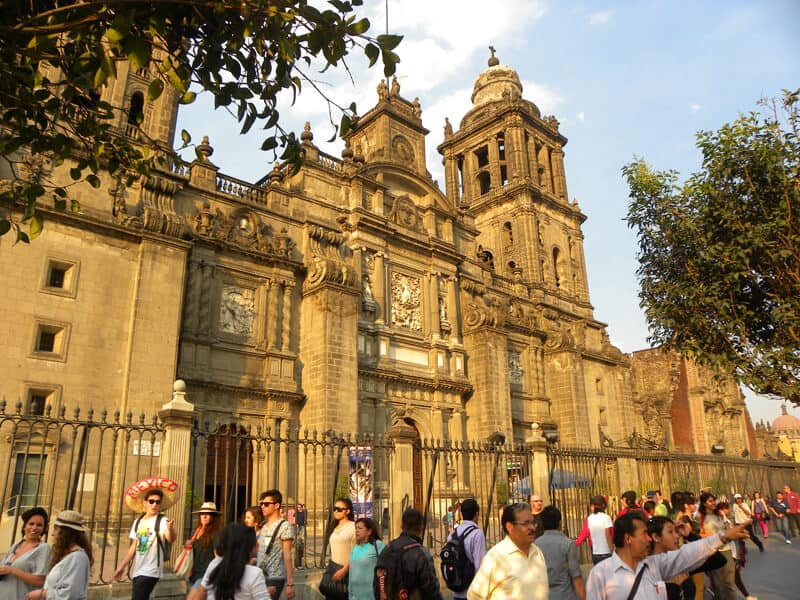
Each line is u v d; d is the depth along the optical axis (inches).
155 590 469.4
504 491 1398.9
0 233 362.6
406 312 1606.8
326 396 1261.1
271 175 1422.2
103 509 933.2
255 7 313.9
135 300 1048.8
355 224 1515.7
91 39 331.6
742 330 650.8
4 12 307.0
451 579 398.9
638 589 265.1
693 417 2659.9
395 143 1793.8
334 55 334.0
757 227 616.1
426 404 1558.8
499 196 2284.7
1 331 925.2
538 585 294.8
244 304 1286.9
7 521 845.8
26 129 362.6
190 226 1224.2
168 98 1252.5
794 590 669.3
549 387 1979.6
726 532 273.1
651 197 722.8
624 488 1787.6
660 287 712.4
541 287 2110.0
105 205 1086.4
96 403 984.9
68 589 309.7
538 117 2504.9
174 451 522.6
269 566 417.4
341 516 437.7
